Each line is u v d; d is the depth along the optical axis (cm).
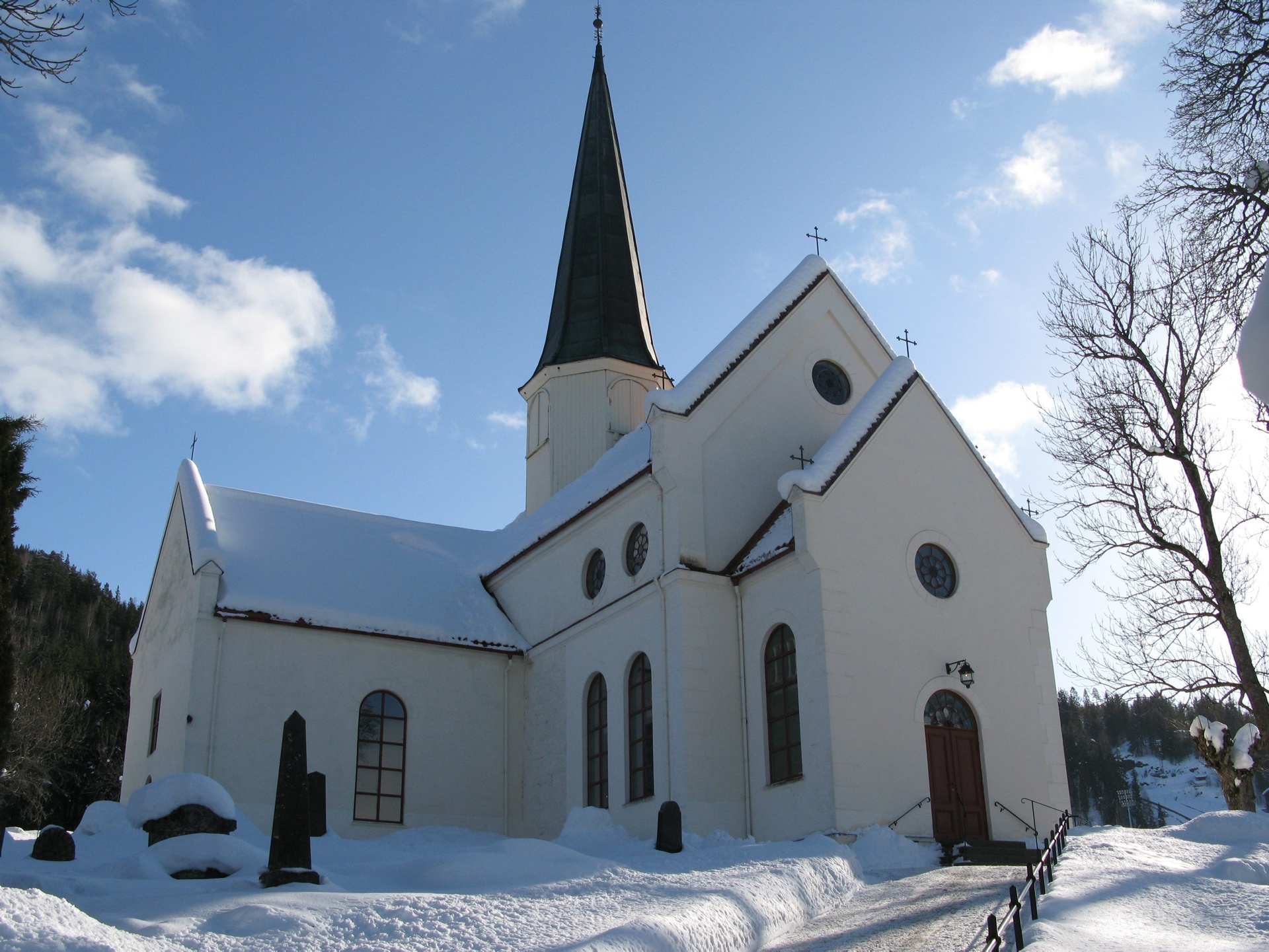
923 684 2273
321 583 2969
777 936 1311
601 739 2666
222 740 2628
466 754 2908
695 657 2367
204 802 1797
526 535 3212
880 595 2284
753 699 2347
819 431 2747
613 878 1460
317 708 2758
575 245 3966
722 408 2603
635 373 3788
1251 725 2255
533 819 2866
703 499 2514
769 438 2658
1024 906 1293
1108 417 2556
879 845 2033
